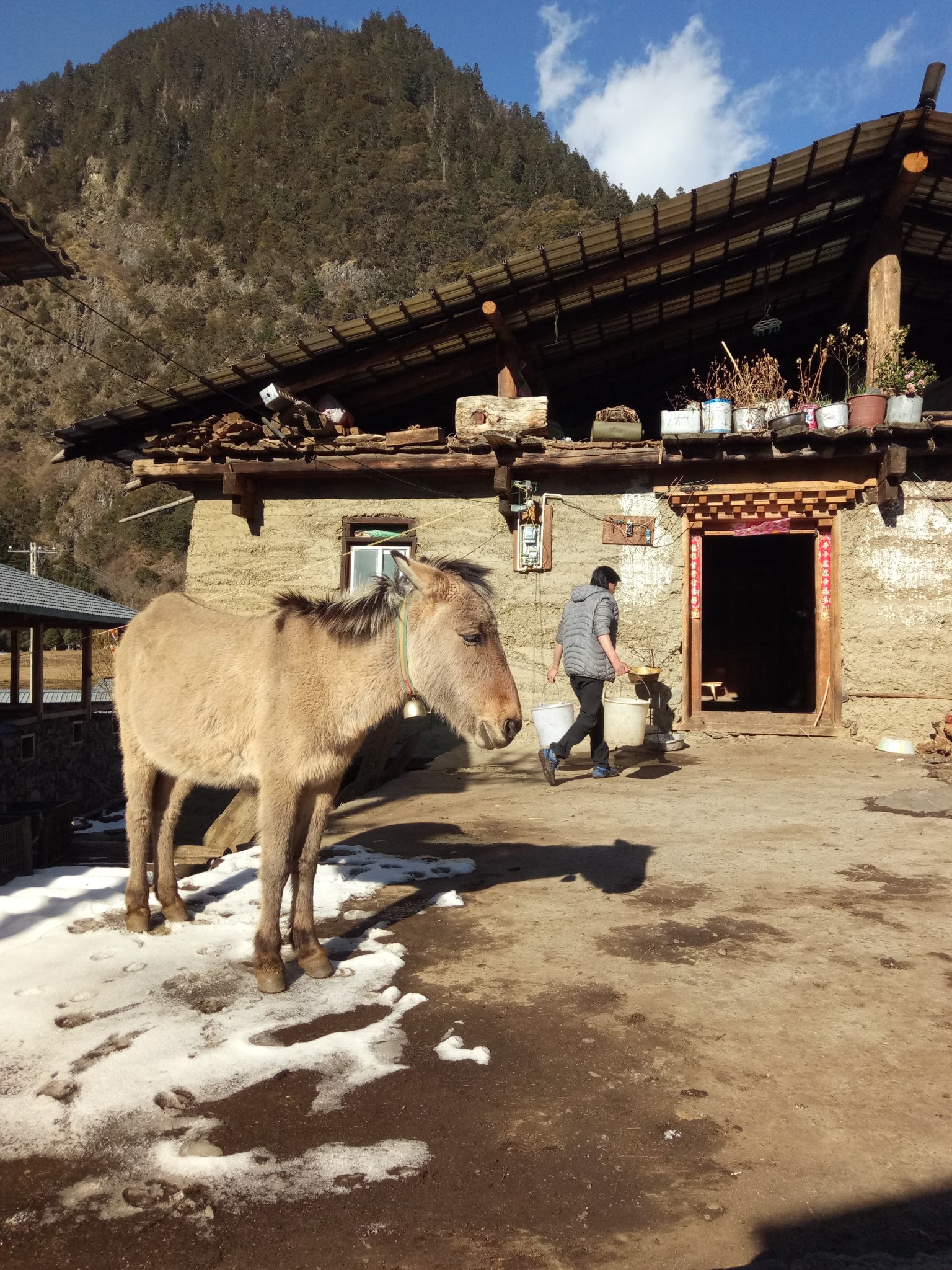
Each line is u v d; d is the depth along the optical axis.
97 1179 2.20
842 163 9.24
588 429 15.22
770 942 3.79
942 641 9.12
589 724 7.57
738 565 15.82
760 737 9.57
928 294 12.73
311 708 3.45
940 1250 1.87
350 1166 2.23
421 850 5.59
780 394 10.69
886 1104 2.49
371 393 11.70
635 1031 2.97
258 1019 3.12
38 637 23.66
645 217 9.13
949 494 9.14
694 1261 1.87
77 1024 3.10
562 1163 2.24
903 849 5.33
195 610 4.19
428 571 3.47
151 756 4.00
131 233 199.00
